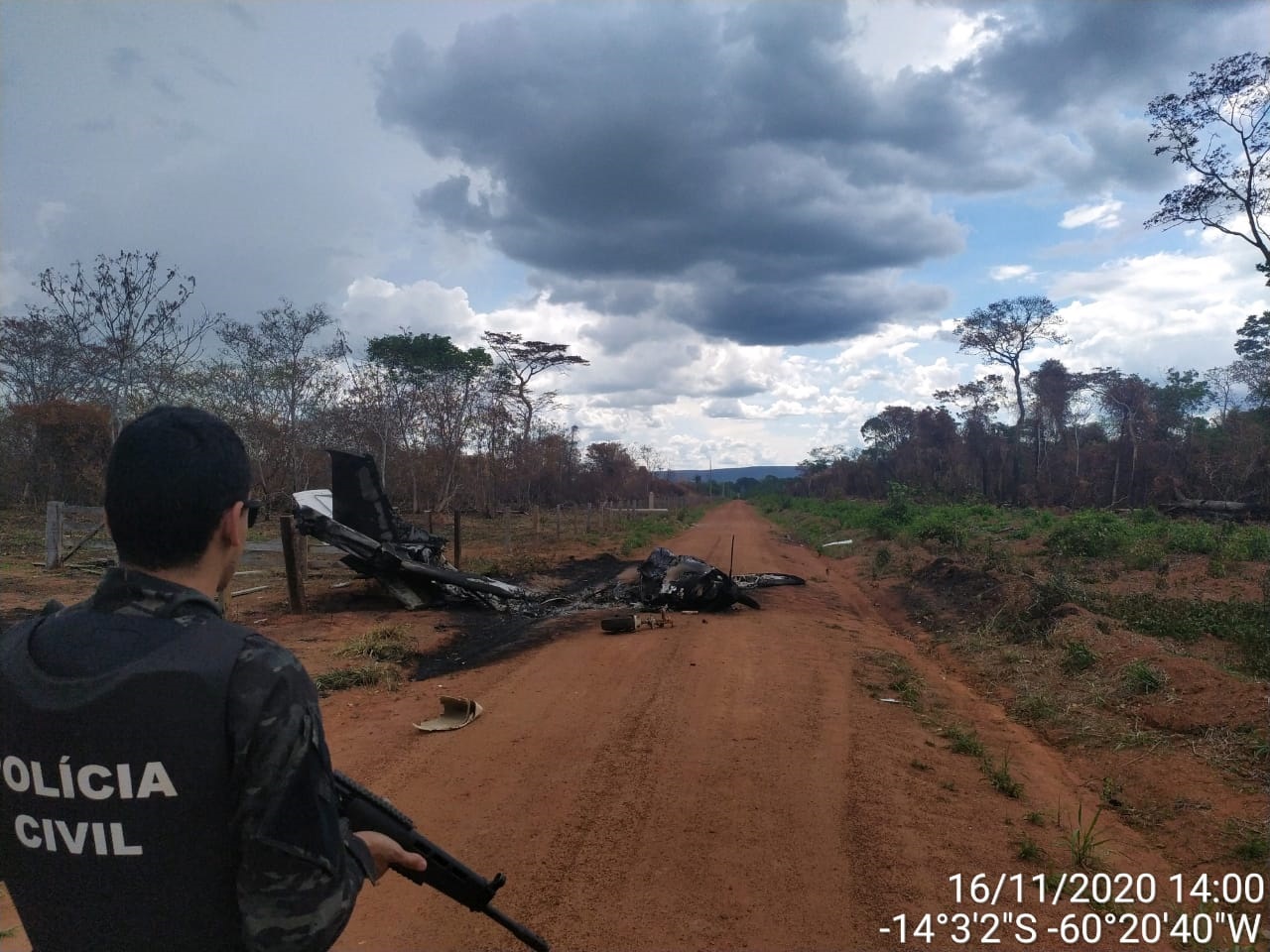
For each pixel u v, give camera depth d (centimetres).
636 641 1022
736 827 474
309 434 2633
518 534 2839
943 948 361
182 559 151
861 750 612
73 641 140
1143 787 560
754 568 1961
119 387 1602
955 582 1420
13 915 368
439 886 194
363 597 1316
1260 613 999
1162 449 3944
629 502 4906
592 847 447
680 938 362
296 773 138
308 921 136
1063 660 852
